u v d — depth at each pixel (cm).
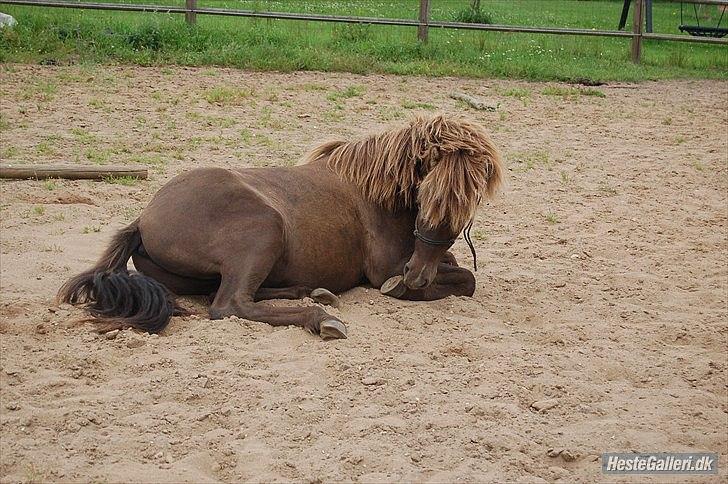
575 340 769
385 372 665
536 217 1161
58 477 514
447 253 884
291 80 1992
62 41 2083
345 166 821
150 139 1417
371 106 1786
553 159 1473
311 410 600
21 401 596
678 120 1842
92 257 895
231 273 734
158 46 2131
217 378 634
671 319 834
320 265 784
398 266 824
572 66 2339
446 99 1906
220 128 1525
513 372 684
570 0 4647
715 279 961
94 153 1301
